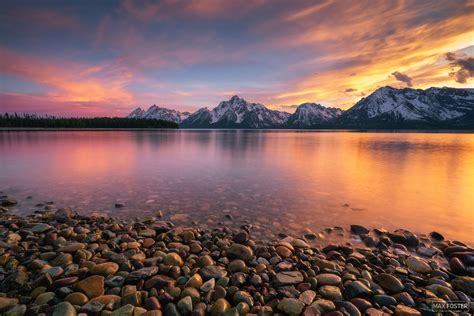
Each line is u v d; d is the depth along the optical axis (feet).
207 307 13.42
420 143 164.25
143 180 45.37
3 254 17.71
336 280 15.69
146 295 14.11
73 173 51.21
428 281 16.14
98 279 14.96
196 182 44.34
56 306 12.60
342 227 25.58
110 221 26.20
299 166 62.95
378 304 13.89
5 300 12.95
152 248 20.15
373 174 52.60
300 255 19.22
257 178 48.11
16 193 36.01
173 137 231.30
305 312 12.85
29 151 91.25
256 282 15.46
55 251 18.80
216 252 19.31
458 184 43.73
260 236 23.36
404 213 29.58
